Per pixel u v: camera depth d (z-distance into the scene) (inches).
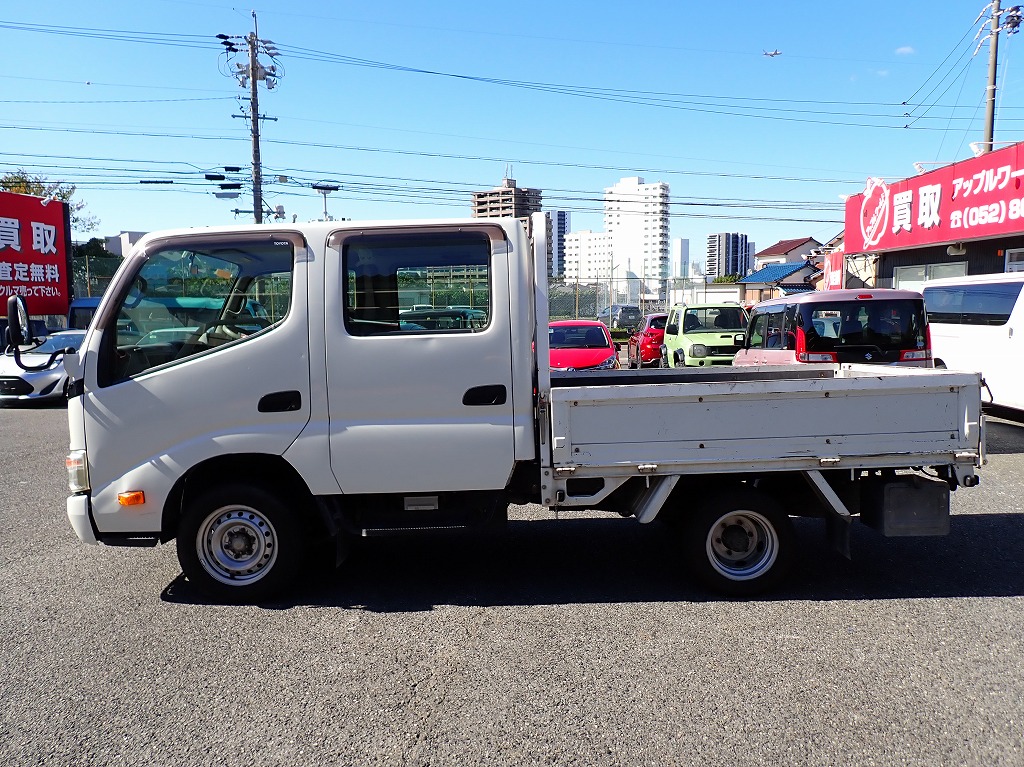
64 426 475.2
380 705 135.0
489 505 181.2
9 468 348.5
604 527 247.6
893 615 172.7
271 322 175.0
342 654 156.0
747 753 118.7
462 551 224.5
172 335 175.6
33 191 1694.1
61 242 945.5
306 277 173.5
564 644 159.5
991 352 429.4
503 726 127.6
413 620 173.5
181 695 139.3
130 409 173.2
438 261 174.6
